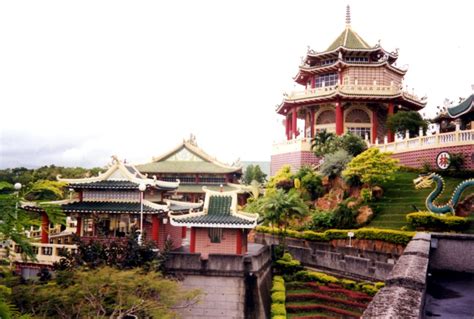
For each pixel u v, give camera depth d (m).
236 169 84.75
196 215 35.94
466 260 18.14
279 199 47.59
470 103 52.88
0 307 10.45
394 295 7.44
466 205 41.69
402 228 42.09
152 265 29.27
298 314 34.56
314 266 43.06
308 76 85.69
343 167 56.69
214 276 32.88
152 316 26.19
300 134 82.31
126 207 35.91
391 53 81.00
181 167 86.81
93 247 30.03
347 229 48.06
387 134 75.00
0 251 20.22
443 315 10.64
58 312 23.72
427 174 46.81
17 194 12.14
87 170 88.19
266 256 39.53
